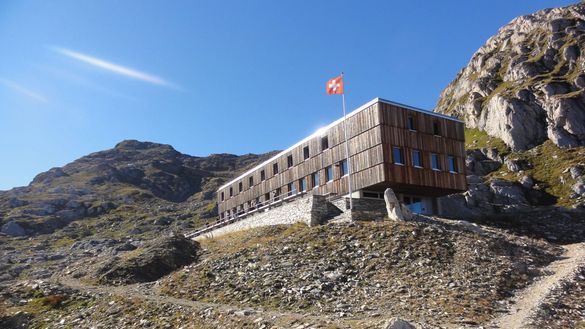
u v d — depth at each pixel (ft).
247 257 106.42
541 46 391.65
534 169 274.77
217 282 93.35
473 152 314.14
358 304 74.18
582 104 298.15
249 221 166.20
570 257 105.70
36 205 381.40
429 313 67.77
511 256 99.71
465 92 447.83
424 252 96.17
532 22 448.24
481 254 96.32
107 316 79.46
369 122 153.58
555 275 89.51
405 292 77.87
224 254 116.26
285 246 109.19
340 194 162.91
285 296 80.18
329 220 130.82
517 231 147.33
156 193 511.81
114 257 138.00
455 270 87.40
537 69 363.15
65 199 403.13
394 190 162.30
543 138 304.91
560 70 347.77
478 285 80.07
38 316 83.82
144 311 78.84
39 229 325.42
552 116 305.32
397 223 115.34
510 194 242.99
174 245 133.49
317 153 177.58
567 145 286.05
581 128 289.53
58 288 98.07
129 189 474.90
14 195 443.32
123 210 392.27
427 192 169.48
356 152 157.69
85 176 526.57
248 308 76.02
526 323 63.05
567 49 358.43
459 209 218.38
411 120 159.94
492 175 285.43
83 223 348.38
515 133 311.27
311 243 108.68
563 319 66.08
